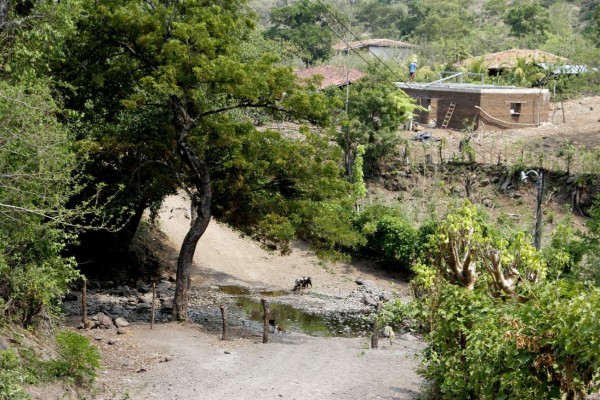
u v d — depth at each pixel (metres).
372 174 40.53
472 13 113.38
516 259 13.23
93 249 30.25
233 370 17.73
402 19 113.38
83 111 22.91
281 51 50.62
